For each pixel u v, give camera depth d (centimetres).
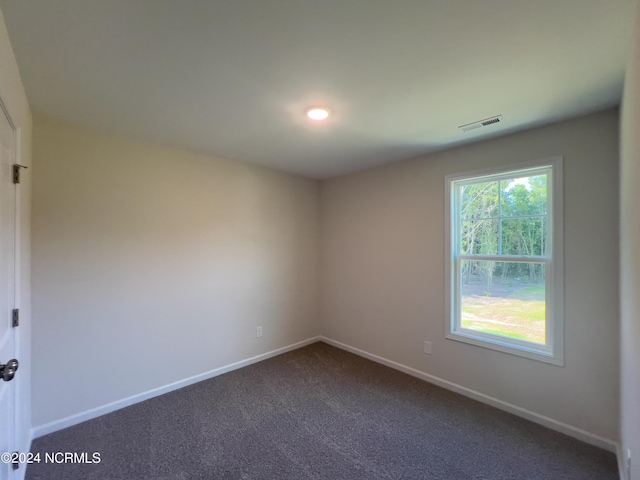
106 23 122
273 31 127
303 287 400
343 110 203
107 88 174
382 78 164
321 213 417
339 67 154
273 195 364
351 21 121
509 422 234
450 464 191
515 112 205
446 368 288
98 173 240
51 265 218
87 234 234
